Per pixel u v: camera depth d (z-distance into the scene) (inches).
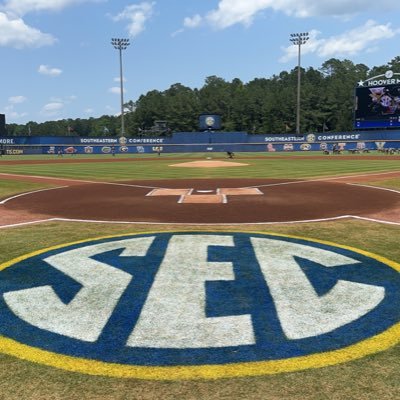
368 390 150.9
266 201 606.5
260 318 208.4
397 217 471.5
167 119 5334.6
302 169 1273.4
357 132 2876.5
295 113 4845.0
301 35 2908.5
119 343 185.8
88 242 362.6
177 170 1333.7
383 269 280.2
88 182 954.7
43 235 394.6
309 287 248.5
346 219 461.4
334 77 5861.2
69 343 186.5
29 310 221.0
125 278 267.1
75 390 152.7
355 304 223.9
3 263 302.8
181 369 165.2
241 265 290.5
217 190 753.0
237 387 153.3
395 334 191.2
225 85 6471.5
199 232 398.9
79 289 249.4
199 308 220.8
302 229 409.7
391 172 1103.6
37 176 1136.8
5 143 3019.2
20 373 164.1
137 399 147.3
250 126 5137.8
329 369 163.9
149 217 489.7
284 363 168.2
